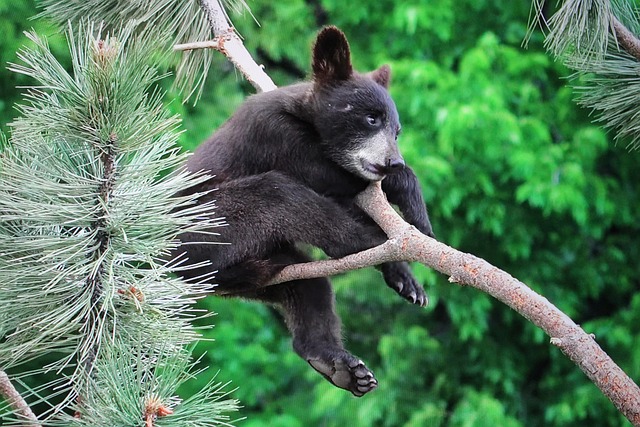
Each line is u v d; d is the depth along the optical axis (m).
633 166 22.27
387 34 22.34
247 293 8.80
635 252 23.00
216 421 5.22
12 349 5.23
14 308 5.30
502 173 20.75
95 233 5.33
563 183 19.70
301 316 8.71
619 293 23.19
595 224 21.59
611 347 21.69
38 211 5.28
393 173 8.36
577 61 7.45
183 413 5.17
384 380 20.47
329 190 8.66
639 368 20.44
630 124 7.61
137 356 5.32
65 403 5.30
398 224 6.81
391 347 20.56
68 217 5.29
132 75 5.36
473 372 21.50
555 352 21.83
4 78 18.22
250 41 21.70
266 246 7.98
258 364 21.67
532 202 19.44
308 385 22.02
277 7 21.66
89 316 5.30
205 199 8.20
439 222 21.50
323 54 8.98
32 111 5.50
